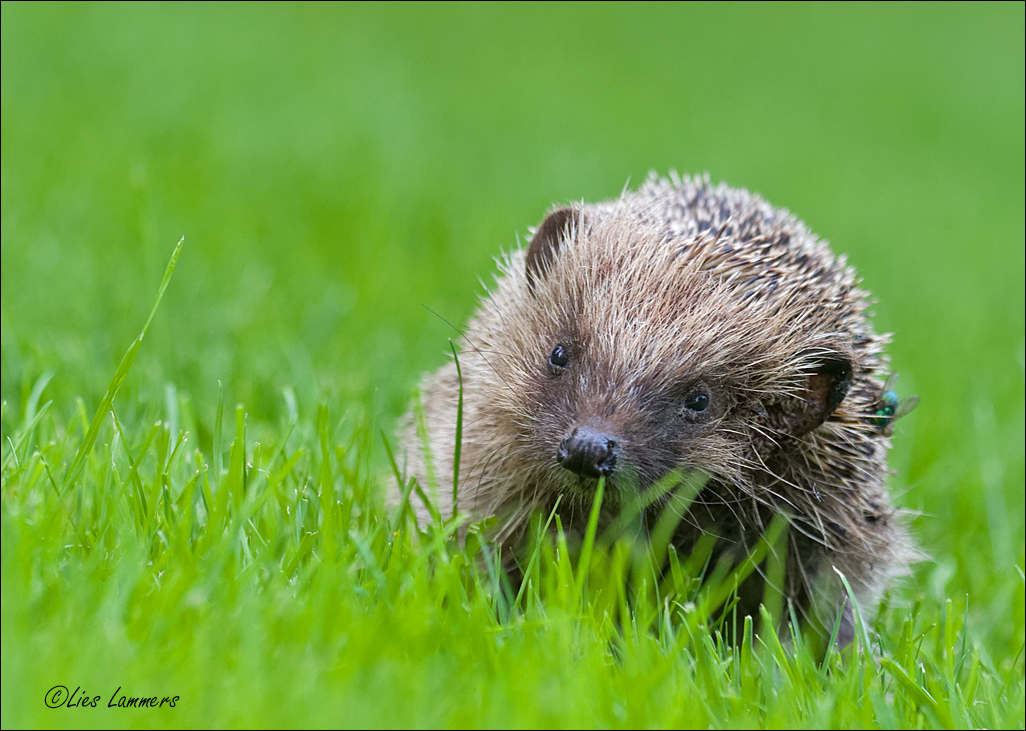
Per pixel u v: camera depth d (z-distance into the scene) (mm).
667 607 7340
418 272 18656
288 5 52656
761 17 66375
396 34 51281
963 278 27875
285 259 18500
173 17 44688
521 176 30312
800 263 10250
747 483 8906
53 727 4977
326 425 8633
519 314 9523
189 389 11961
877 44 63562
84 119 27797
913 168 41969
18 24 37906
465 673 6031
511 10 59906
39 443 9133
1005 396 17484
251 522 7473
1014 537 12312
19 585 5766
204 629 5676
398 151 30625
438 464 9672
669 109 45375
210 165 24906
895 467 13062
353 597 6551
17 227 17797
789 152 40688
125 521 7004
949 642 7930
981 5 71250
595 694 5957
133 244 17734
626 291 8984
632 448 8367
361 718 5238
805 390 8891
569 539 9125
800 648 7496
